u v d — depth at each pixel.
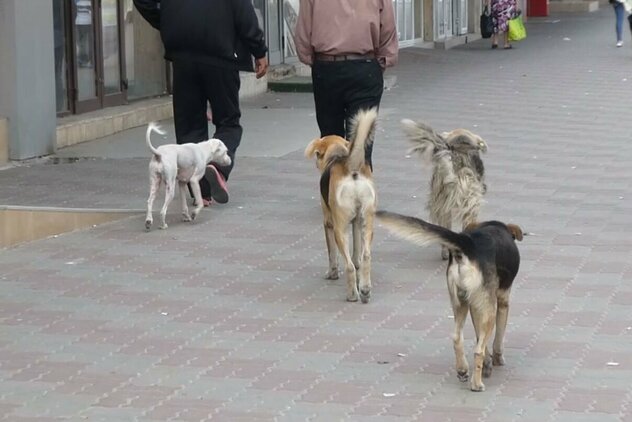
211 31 11.91
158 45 18.88
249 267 10.02
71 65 16.22
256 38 12.07
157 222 11.57
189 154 11.36
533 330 8.31
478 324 7.12
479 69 27.03
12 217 10.77
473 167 9.61
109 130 16.47
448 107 20.38
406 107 20.31
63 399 7.02
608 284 9.42
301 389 7.19
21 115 14.21
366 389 7.20
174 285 9.47
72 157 14.76
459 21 35.12
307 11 11.56
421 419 6.69
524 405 6.91
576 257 10.23
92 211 11.52
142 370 7.53
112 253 10.45
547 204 12.36
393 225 6.95
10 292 9.27
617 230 11.19
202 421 6.67
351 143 8.88
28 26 14.23
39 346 8.00
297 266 10.06
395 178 13.77
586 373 7.45
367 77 11.52
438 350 7.93
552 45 33.59
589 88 23.30
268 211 12.03
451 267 7.14
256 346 8.02
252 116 18.73
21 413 6.80
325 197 9.35
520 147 16.14
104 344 8.05
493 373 7.47
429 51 30.97
